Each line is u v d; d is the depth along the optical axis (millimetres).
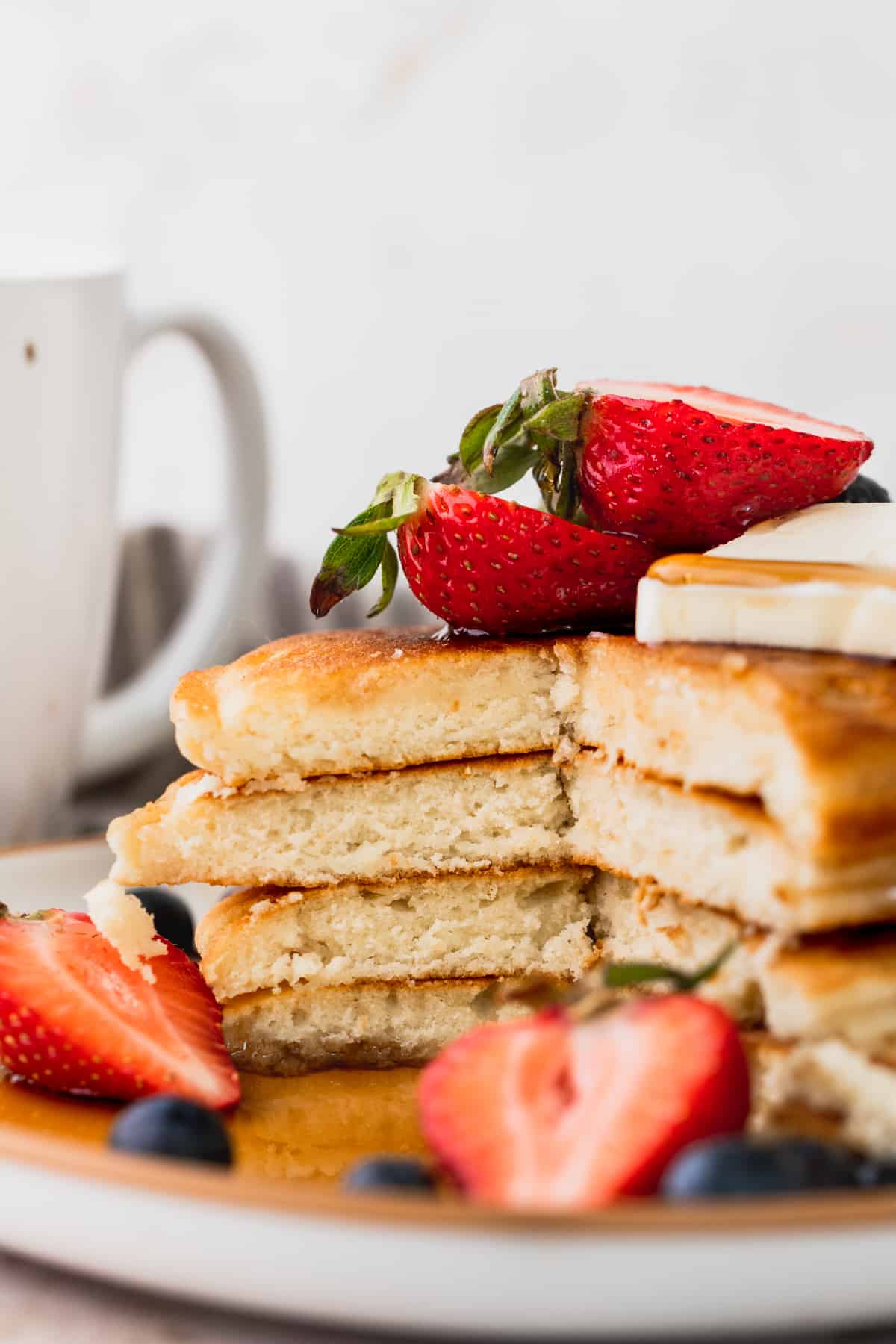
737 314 602
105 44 624
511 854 407
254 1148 374
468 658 401
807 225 592
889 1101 337
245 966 402
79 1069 382
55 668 477
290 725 400
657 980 350
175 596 578
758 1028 367
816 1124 342
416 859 406
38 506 466
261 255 627
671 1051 337
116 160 631
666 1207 314
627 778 393
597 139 600
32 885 437
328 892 405
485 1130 337
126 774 533
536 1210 314
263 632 567
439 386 623
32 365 459
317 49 612
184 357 619
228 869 404
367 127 614
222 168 625
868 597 373
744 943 367
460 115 607
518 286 612
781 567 380
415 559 399
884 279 590
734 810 369
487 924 409
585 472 396
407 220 616
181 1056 384
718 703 371
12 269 493
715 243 599
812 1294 315
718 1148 327
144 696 519
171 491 632
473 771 405
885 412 598
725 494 392
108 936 394
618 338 609
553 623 405
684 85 590
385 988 406
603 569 396
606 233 604
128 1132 349
